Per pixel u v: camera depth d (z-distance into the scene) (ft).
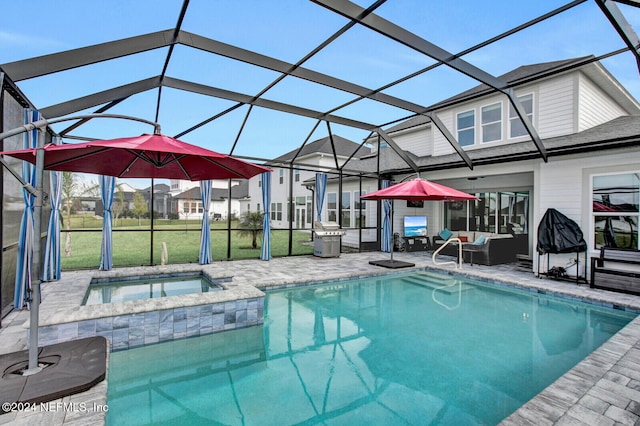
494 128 33.12
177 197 80.79
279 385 10.85
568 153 23.84
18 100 15.84
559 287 21.89
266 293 21.70
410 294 22.33
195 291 20.20
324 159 60.03
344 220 48.06
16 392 7.30
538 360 12.73
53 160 12.04
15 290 15.28
